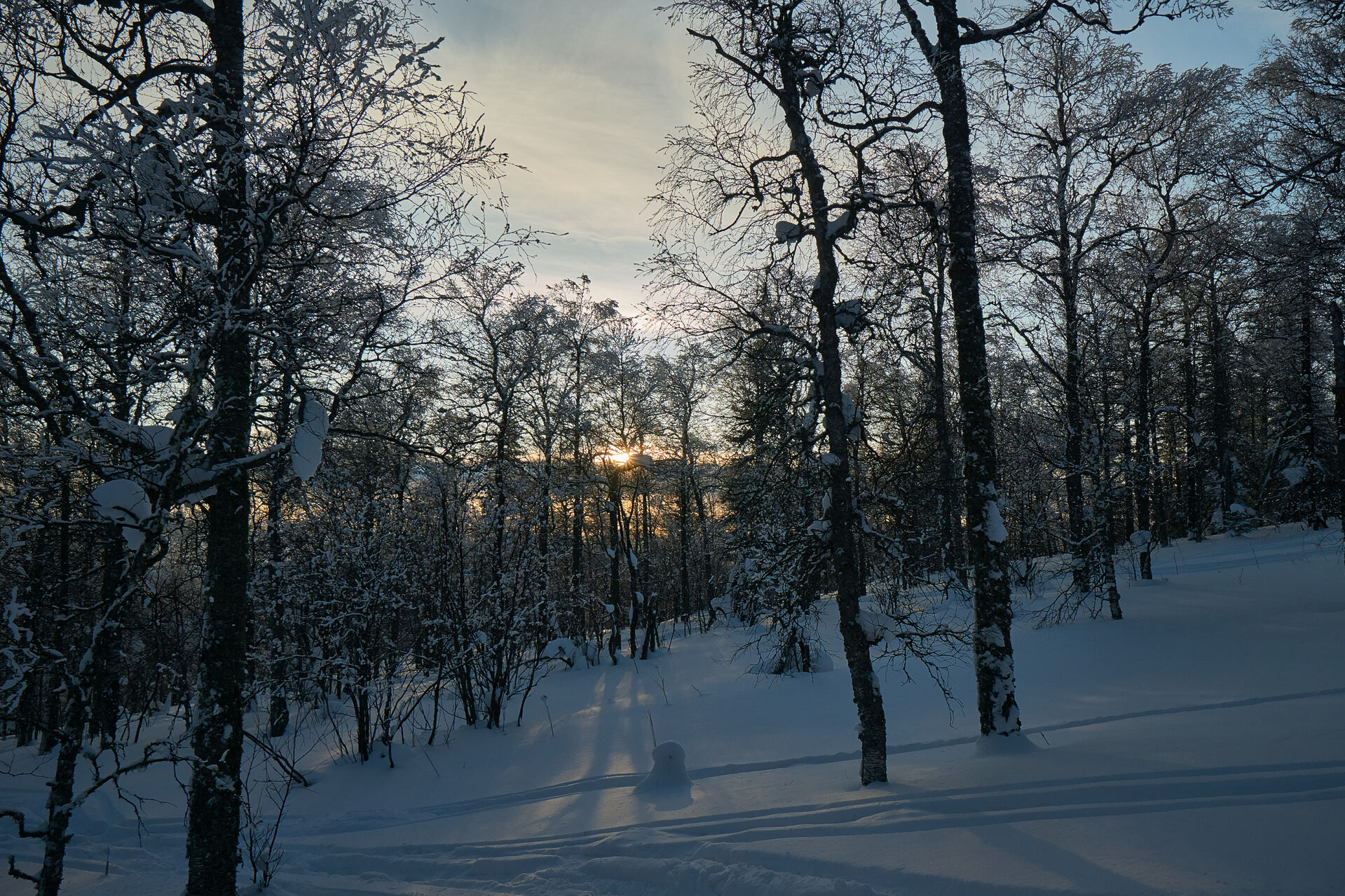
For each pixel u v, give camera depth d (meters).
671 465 31.02
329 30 5.60
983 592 8.65
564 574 21.38
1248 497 29.53
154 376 5.96
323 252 6.79
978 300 9.05
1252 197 13.80
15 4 5.46
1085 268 18.06
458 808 10.01
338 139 6.23
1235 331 23.20
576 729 13.40
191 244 6.12
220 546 6.17
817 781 8.50
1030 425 21.64
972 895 4.86
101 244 5.84
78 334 5.71
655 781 9.21
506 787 10.69
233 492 6.23
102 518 5.49
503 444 15.17
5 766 14.67
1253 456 33.00
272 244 6.07
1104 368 18.00
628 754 11.48
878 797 6.99
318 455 6.23
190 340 5.85
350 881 7.18
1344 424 18.66
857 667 7.94
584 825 8.07
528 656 16.88
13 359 5.27
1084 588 17.22
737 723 12.55
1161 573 21.92
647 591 30.97
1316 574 17.72
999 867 5.07
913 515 14.52
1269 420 33.66
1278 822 5.11
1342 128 13.34
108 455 6.31
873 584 12.41
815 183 8.47
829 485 9.34
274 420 6.68
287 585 13.39
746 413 11.20
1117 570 22.73
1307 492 25.97
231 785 5.89
